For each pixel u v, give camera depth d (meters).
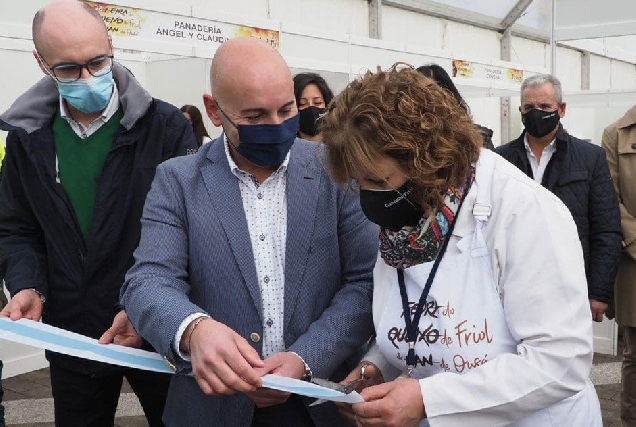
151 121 2.21
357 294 1.62
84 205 2.19
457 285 1.30
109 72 2.12
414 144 1.16
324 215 1.63
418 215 1.30
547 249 1.23
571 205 3.30
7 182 2.23
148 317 1.46
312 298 1.61
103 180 2.15
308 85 3.60
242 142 1.52
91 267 2.17
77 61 2.03
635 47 12.30
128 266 2.19
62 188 2.16
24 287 2.06
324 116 1.29
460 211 1.30
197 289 1.62
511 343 1.29
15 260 2.13
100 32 2.10
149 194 1.69
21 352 4.85
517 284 1.25
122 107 2.19
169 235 1.60
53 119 2.21
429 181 1.20
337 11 8.38
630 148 3.36
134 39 3.63
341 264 1.69
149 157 2.19
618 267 3.35
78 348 1.41
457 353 1.30
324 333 1.55
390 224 1.29
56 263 2.18
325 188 1.64
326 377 1.56
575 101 7.89
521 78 7.46
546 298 1.23
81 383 2.24
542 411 1.33
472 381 1.25
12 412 4.10
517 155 3.59
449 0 9.88
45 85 2.19
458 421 1.25
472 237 1.29
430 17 9.91
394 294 1.40
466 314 1.30
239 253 1.59
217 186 1.62
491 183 1.30
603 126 10.61
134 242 2.19
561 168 3.35
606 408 3.96
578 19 6.25
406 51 5.73
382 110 1.17
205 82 5.91
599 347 5.06
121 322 1.66
